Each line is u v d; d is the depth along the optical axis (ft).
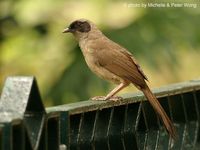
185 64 52.21
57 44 49.98
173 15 50.16
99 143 20.13
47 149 16.52
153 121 23.81
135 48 48.11
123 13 47.75
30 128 15.69
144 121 22.94
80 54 49.34
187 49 50.52
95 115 19.69
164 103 25.22
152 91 23.93
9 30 53.36
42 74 50.19
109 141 20.76
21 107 15.26
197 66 52.13
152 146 23.47
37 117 16.03
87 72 48.52
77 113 18.30
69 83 48.55
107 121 20.65
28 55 50.90
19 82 15.60
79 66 48.75
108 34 47.67
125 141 21.72
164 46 49.01
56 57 49.96
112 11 47.39
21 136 15.05
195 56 51.96
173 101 25.81
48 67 49.96
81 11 47.37
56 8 47.85
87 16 46.93
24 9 48.37
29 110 15.76
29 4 48.21
